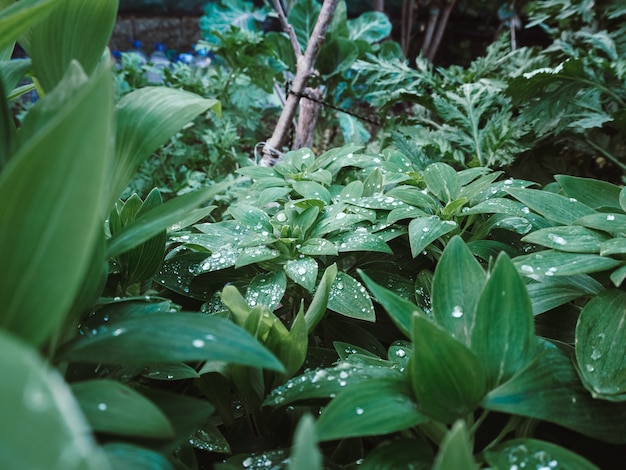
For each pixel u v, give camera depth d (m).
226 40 2.01
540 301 0.60
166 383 0.63
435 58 3.03
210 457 0.59
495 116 1.29
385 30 2.40
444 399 0.40
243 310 0.56
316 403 0.52
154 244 0.67
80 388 0.34
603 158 1.52
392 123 1.45
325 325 0.73
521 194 0.67
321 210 0.79
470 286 0.48
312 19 2.20
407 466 0.39
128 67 2.15
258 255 0.67
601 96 1.41
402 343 0.64
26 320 0.27
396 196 0.78
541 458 0.38
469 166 1.20
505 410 0.41
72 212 0.26
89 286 0.40
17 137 0.39
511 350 0.44
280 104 2.41
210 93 2.22
